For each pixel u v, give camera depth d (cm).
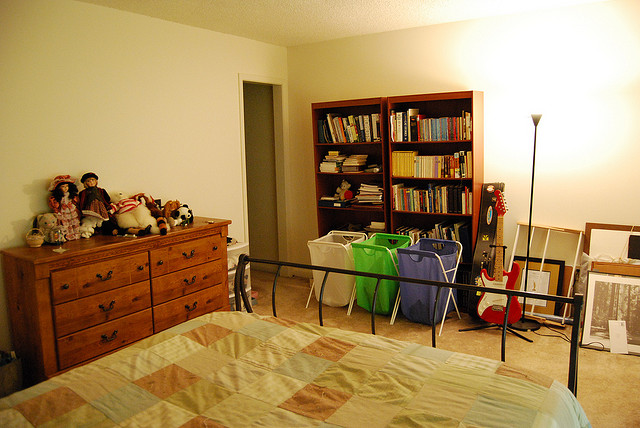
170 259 315
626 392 261
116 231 303
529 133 375
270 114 502
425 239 383
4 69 275
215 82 409
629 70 335
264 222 528
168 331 199
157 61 360
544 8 354
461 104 397
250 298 411
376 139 423
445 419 128
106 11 323
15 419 135
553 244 376
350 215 475
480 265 371
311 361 168
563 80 358
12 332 279
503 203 354
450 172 386
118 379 158
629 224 346
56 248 271
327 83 468
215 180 414
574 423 137
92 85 319
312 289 426
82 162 316
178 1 315
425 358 169
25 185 287
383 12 357
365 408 137
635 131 338
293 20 374
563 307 363
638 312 314
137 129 349
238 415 135
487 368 161
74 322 265
